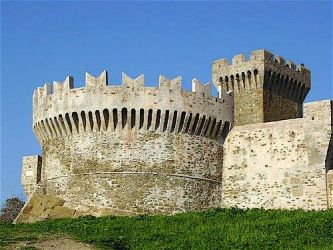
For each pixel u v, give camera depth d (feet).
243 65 217.15
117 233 160.86
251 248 146.51
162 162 191.01
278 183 187.62
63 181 197.16
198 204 192.65
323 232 154.61
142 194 188.65
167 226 167.84
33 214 195.93
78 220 178.19
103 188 190.49
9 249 140.97
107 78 195.52
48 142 205.46
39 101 209.77
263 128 194.70
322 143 182.39
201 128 197.06
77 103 196.24
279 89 220.02
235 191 195.31
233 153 198.70
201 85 197.98
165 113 191.72
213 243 150.92
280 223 163.32
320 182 180.34
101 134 193.98
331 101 184.65
